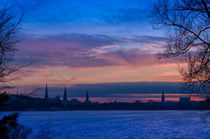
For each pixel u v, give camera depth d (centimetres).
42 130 1177
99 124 9962
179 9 982
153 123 10056
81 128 8019
